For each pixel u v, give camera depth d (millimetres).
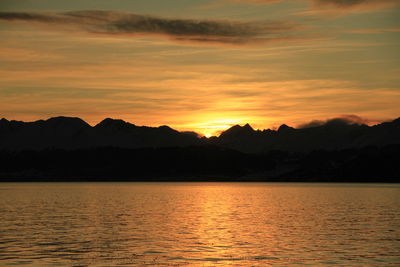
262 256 44250
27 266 39969
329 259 42844
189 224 70500
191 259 42969
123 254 45312
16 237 56156
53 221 75000
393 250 47250
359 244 50938
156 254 45312
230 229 64312
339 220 76812
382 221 75125
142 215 86812
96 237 56188
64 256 44281
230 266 40250
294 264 40875
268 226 67812
